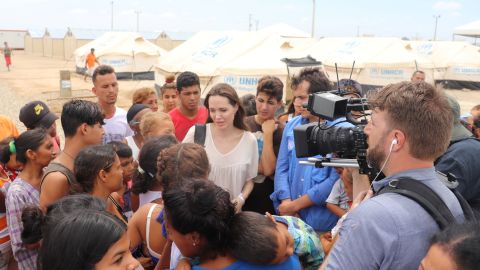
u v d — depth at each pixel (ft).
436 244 4.00
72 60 151.43
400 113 5.13
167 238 7.29
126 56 89.40
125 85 83.10
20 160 9.79
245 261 5.71
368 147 5.87
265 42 54.39
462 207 5.66
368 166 6.33
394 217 4.83
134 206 10.15
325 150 7.22
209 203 5.53
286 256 5.97
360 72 65.87
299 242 6.71
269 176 12.22
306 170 10.55
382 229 4.83
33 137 9.68
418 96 5.12
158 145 8.98
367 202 5.15
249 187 11.55
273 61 50.93
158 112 12.22
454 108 9.45
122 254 4.84
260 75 49.65
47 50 182.09
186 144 7.83
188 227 5.54
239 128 11.54
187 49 60.59
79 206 5.88
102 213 4.96
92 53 86.43
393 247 4.77
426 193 5.00
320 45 72.69
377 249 4.84
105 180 8.44
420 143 5.07
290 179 11.18
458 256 3.76
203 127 11.76
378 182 5.49
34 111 13.73
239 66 50.16
